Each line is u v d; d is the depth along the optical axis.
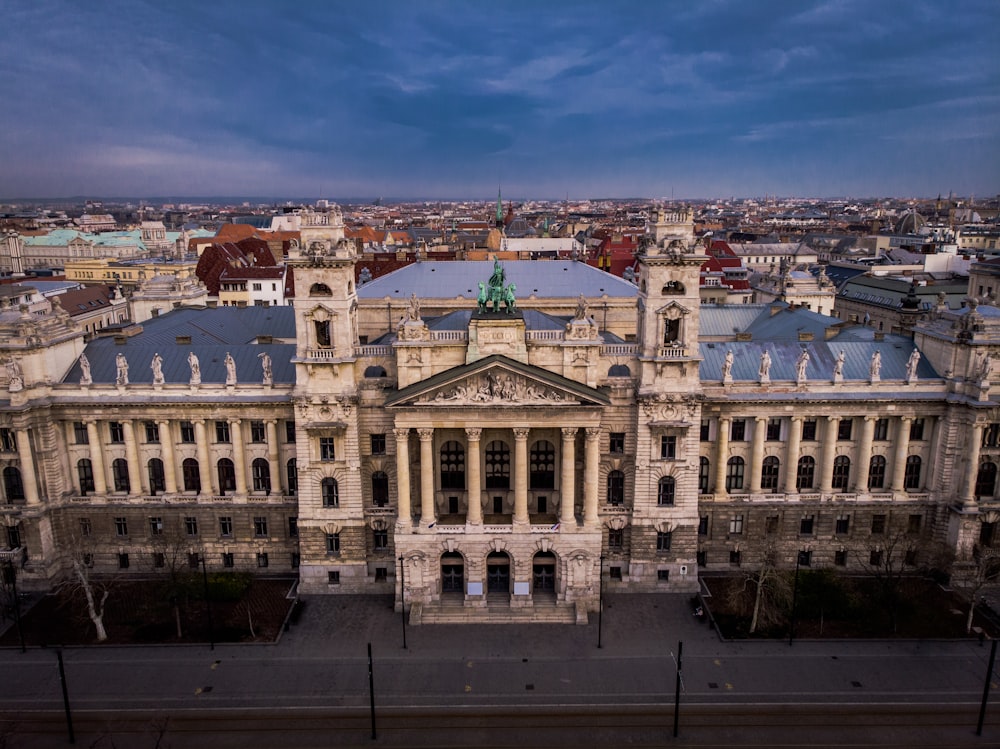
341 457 101.38
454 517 103.19
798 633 94.25
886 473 107.75
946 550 103.69
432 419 95.50
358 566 105.00
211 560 109.75
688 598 103.44
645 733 78.06
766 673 87.19
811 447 106.31
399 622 98.56
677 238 95.00
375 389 100.25
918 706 81.62
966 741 76.50
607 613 100.12
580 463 102.06
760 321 147.25
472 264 138.75
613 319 128.88
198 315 140.50
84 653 91.50
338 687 85.62
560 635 95.31
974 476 102.81
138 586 106.00
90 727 79.19
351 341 98.88
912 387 104.00
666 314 96.69
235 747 76.44
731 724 79.19
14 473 105.50
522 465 96.81
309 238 95.94
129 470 106.56
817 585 99.31
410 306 97.19
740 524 108.00
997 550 104.81
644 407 98.88
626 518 103.44
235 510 107.75
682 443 100.19
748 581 103.69
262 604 102.31
